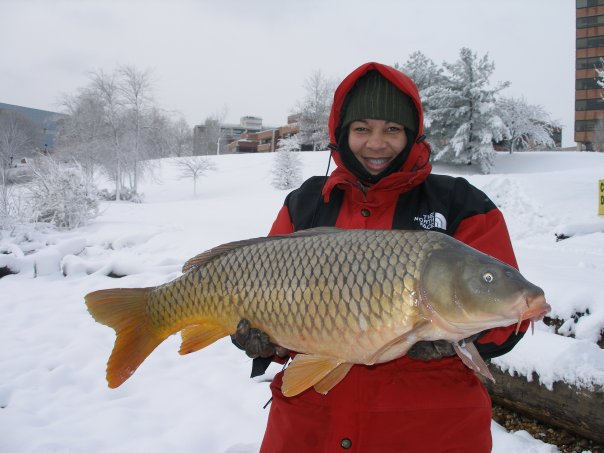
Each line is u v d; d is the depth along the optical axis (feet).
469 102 110.83
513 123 128.98
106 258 31.91
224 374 15.28
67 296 24.66
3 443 11.42
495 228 6.31
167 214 65.21
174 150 193.47
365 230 5.89
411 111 6.75
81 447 11.29
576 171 59.98
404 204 6.63
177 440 11.62
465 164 115.44
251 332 6.02
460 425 5.82
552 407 11.07
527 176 56.54
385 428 5.85
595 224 35.96
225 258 6.45
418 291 5.39
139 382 14.87
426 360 5.61
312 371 5.65
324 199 7.09
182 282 6.70
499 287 5.23
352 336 5.58
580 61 213.87
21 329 20.08
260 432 11.97
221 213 64.49
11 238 40.81
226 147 299.79
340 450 5.91
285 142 183.73
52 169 47.50
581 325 12.98
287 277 5.93
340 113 7.09
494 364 12.11
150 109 127.65
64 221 46.26
